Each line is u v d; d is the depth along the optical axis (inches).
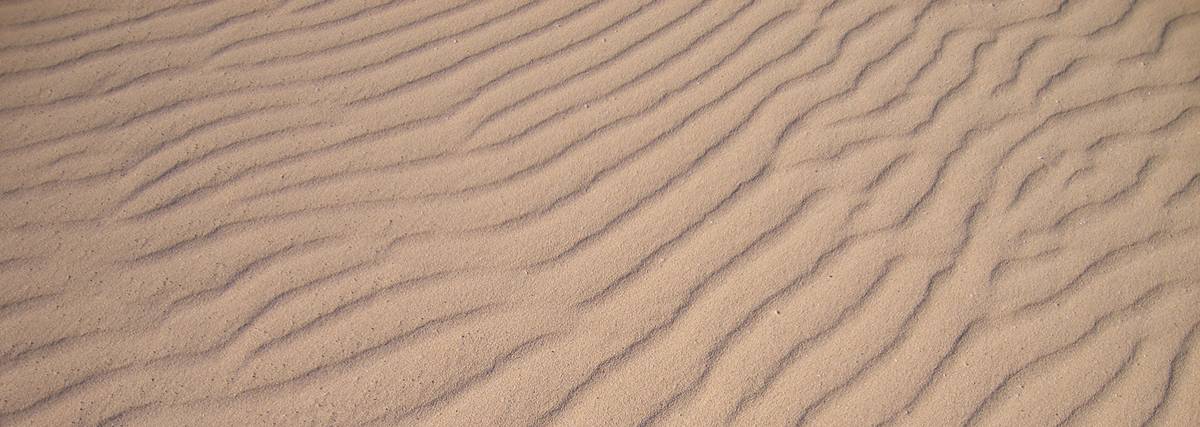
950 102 141.4
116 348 113.7
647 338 115.9
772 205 128.7
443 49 150.5
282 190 130.2
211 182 130.7
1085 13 155.6
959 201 129.0
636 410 110.1
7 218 125.5
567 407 110.4
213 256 122.5
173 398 110.0
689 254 123.6
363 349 114.7
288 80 144.8
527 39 152.2
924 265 122.1
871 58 147.8
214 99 141.7
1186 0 156.9
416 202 129.5
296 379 112.0
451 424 109.1
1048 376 112.0
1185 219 127.1
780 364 113.3
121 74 144.9
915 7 156.4
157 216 126.5
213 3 157.3
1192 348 114.1
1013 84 144.3
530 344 115.6
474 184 131.7
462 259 123.5
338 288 120.1
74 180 130.3
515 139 137.3
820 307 118.1
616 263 122.9
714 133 137.6
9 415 107.5
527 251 124.3
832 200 129.1
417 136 137.6
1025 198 129.4
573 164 134.1
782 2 157.5
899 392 110.8
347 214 127.8
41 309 116.6
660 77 145.6
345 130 138.1
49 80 143.6
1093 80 145.3
